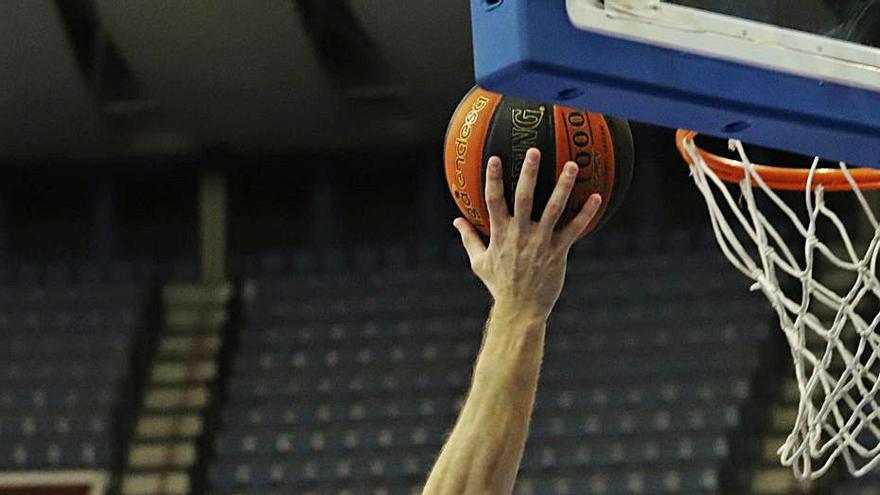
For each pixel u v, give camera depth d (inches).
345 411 520.1
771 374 501.7
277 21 460.8
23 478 505.7
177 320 570.3
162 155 568.4
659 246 566.9
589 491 469.4
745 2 100.6
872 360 134.2
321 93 510.0
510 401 111.0
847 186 149.3
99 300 576.1
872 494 446.0
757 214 139.3
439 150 566.3
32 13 460.8
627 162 115.6
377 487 487.5
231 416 525.7
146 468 508.1
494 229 110.0
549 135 111.7
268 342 555.2
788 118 99.6
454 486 110.0
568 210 112.0
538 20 89.7
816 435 134.0
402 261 578.9
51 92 513.3
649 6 95.0
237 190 597.0
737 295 536.1
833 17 104.8
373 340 547.8
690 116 99.2
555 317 539.5
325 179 590.2
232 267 588.7
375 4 457.7
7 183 597.9
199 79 498.0
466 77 498.3
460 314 553.3
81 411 527.8
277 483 494.6
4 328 565.9
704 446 479.2
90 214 603.2
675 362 511.8
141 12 456.4
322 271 582.9
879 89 103.9
